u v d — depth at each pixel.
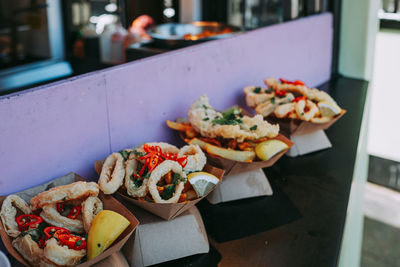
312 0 2.67
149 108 1.54
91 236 0.99
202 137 1.46
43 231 1.03
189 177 1.18
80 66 3.34
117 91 1.41
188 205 1.13
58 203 1.10
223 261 1.17
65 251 0.93
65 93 1.25
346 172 1.67
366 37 2.81
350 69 2.95
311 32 2.53
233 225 1.32
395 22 3.61
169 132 1.64
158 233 1.13
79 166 1.34
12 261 1.06
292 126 1.65
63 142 1.28
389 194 3.91
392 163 3.95
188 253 1.17
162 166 1.14
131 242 1.12
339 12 2.83
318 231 1.31
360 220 2.45
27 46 3.34
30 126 1.18
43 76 3.17
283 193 1.51
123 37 3.21
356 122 2.18
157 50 2.48
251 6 3.59
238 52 1.92
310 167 1.71
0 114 1.10
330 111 1.69
